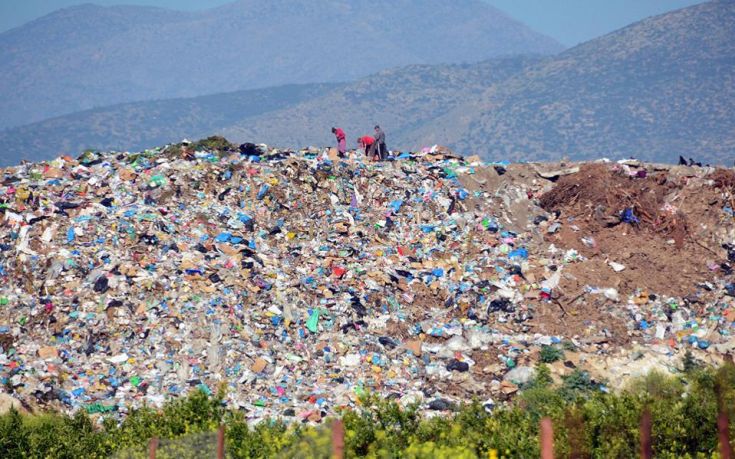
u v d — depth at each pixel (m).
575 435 80.06
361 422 80.81
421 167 156.12
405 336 121.81
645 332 126.81
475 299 129.50
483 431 83.50
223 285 121.88
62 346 111.12
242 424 83.31
